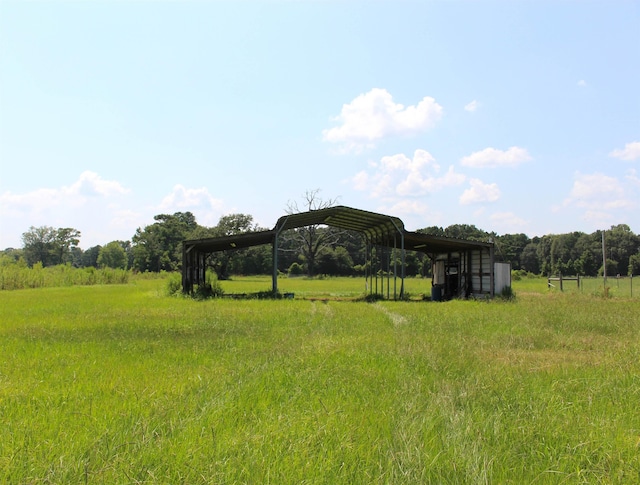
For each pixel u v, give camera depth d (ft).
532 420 17.21
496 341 35.96
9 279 128.77
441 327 43.27
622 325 45.19
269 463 13.05
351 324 45.62
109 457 13.53
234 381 22.54
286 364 26.02
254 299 79.10
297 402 19.07
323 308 63.82
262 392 20.36
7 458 13.33
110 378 22.80
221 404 18.33
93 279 162.40
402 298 84.79
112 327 42.11
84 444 14.44
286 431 15.38
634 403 19.60
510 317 51.13
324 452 13.93
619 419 17.40
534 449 14.85
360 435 15.37
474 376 23.76
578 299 81.71
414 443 14.67
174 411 17.57
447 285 100.01
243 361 27.17
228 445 14.24
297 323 45.75
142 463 13.11
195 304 67.72
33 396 19.85
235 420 16.72
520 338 37.04
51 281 144.87
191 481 12.23
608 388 21.86
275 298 83.10
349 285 149.07
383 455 13.91
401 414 17.74
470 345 33.86
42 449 14.11
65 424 16.40
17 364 26.35
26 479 12.30
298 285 150.20
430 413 17.71
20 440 14.74
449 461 13.60
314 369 24.67
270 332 39.65
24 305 66.49
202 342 33.88
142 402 18.79
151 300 75.51
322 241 252.01
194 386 21.44
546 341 36.45
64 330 40.32
